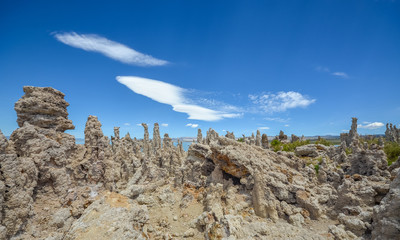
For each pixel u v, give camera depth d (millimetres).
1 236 13203
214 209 23750
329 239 19281
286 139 104812
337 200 24438
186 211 26609
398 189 15352
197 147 40688
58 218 17062
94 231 15523
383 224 15148
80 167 21453
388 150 51812
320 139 86312
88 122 23531
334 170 38250
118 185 28047
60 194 18172
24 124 17938
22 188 15281
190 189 31516
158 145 65250
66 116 21141
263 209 24906
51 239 15391
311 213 24594
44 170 17672
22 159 16266
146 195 27078
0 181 13789
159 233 21391
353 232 19703
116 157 30281
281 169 31766
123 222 16531
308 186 29406
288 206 25438
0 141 14648
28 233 15211
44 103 18906
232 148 32531
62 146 19656
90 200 19891
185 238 22078
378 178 30078
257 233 19969
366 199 22734
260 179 25969
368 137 92688
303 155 64688
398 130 82812
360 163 36406
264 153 36312
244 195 27766
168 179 34500
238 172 30094
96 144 23047
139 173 30078
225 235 19422
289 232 20609
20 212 14680
